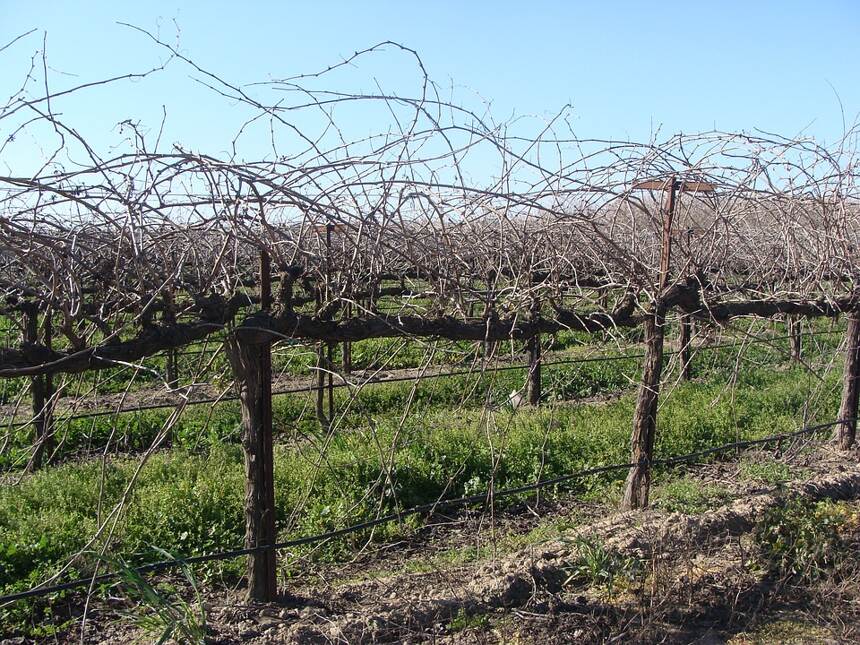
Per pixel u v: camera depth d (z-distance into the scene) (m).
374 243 4.20
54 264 3.45
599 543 4.68
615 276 5.74
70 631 4.21
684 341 7.46
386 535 5.55
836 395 9.32
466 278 5.05
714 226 5.49
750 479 6.43
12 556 4.80
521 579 4.46
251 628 3.90
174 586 4.76
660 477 6.72
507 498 6.23
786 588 4.60
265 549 4.09
